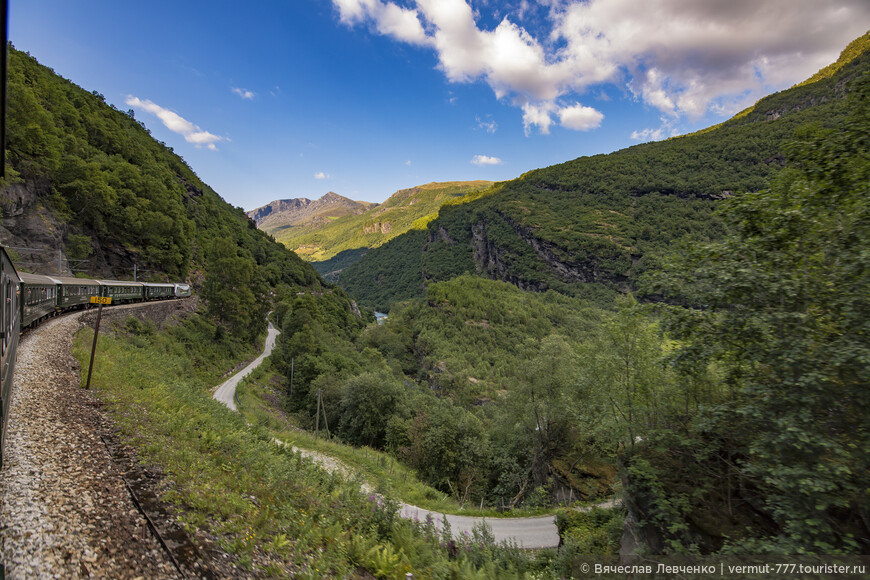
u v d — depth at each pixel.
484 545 14.64
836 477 7.87
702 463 11.98
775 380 9.16
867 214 8.20
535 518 23.56
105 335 27.72
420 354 123.12
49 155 55.28
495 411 42.69
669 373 13.90
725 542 9.49
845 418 8.20
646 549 11.72
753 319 8.95
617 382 15.62
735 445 11.23
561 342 33.25
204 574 6.01
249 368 60.12
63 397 12.70
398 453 40.66
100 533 6.29
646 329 14.95
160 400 15.65
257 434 18.80
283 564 7.26
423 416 41.62
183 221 86.62
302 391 57.72
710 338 9.97
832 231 8.88
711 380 12.51
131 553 6.03
